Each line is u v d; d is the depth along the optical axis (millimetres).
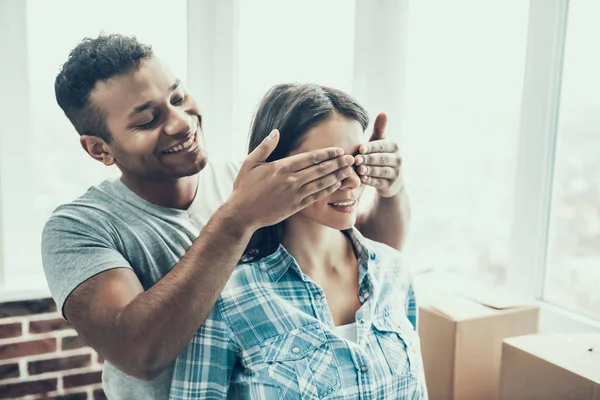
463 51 1898
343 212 815
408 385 893
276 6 1999
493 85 1791
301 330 823
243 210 749
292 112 810
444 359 1451
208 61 1976
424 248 2150
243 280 850
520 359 1282
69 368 1895
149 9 1894
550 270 1650
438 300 1569
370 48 2020
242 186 759
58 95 1000
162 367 801
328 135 808
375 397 836
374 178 945
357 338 865
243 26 1975
